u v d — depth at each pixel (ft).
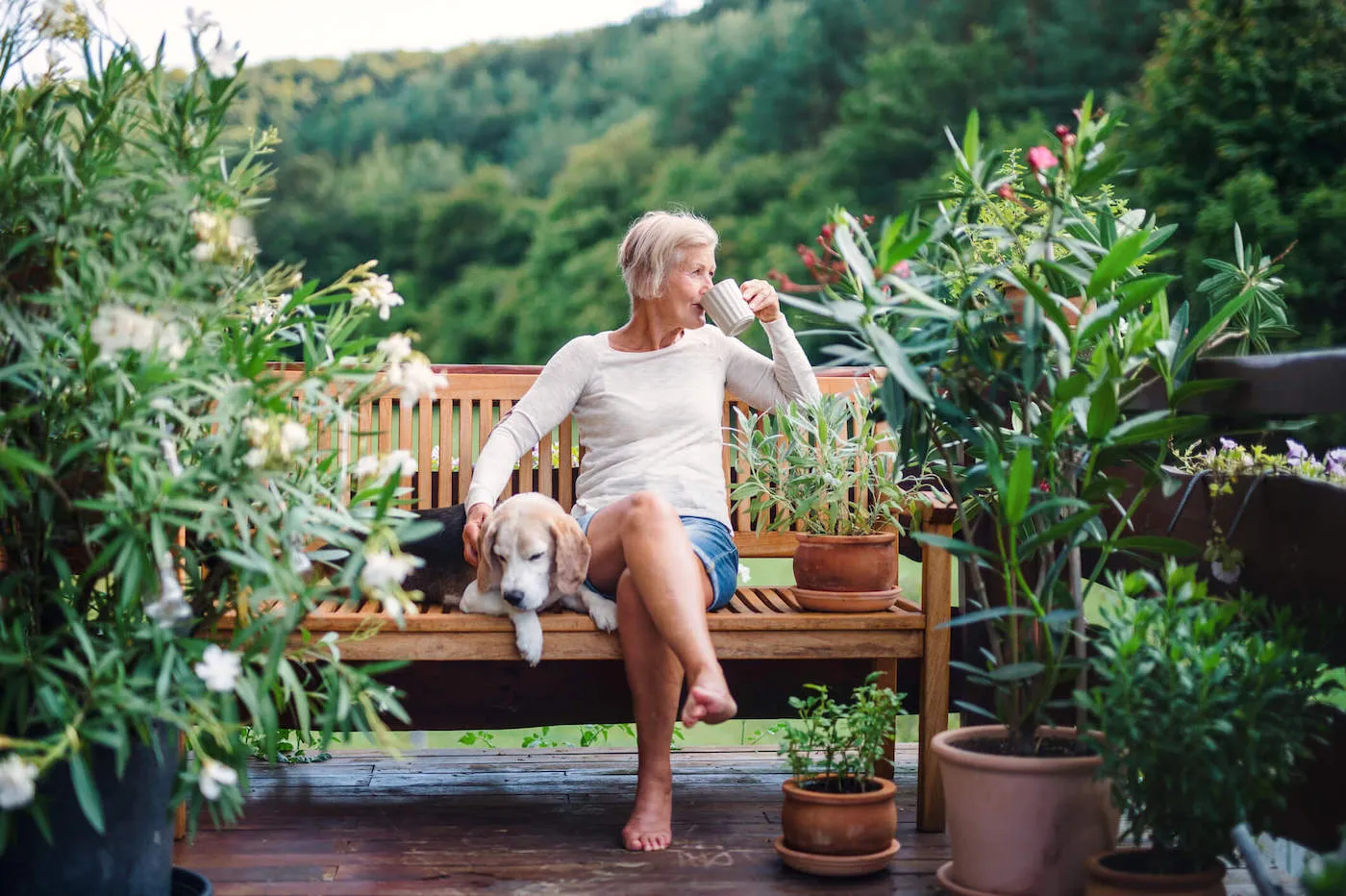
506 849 7.97
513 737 19.71
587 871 7.55
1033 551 7.02
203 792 6.23
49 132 6.39
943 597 8.21
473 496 8.59
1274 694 6.07
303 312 7.04
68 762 6.24
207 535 6.49
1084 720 6.91
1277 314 8.38
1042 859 6.48
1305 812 7.04
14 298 6.22
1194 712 5.96
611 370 9.17
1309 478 6.93
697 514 8.66
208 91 6.61
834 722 7.70
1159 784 6.15
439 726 9.43
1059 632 7.07
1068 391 6.41
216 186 6.62
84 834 6.30
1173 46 31.81
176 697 6.22
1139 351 6.57
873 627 8.21
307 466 6.78
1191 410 7.49
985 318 6.93
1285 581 7.02
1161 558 8.19
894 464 7.66
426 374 6.80
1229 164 30.40
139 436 6.34
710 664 7.27
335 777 9.75
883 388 6.73
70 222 6.19
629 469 8.87
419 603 8.80
